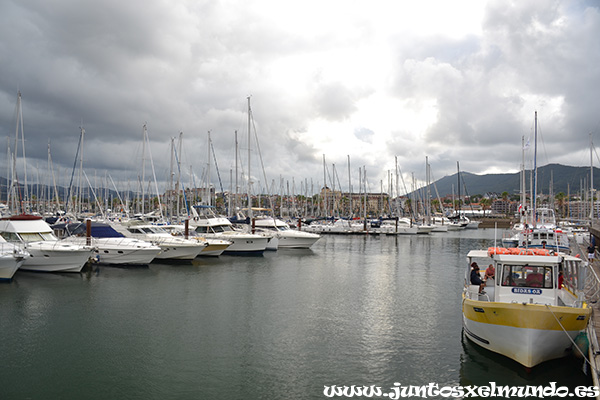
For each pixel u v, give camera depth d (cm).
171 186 5969
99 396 1407
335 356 1742
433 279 3509
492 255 1684
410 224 9125
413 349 1816
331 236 8594
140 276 3338
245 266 4025
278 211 12962
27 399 1383
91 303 2525
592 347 1481
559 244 3538
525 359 1472
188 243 4031
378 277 3591
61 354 1745
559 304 1619
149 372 1585
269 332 2041
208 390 1452
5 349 1792
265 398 1402
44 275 3241
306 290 3000
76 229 3875
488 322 1547
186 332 2030
